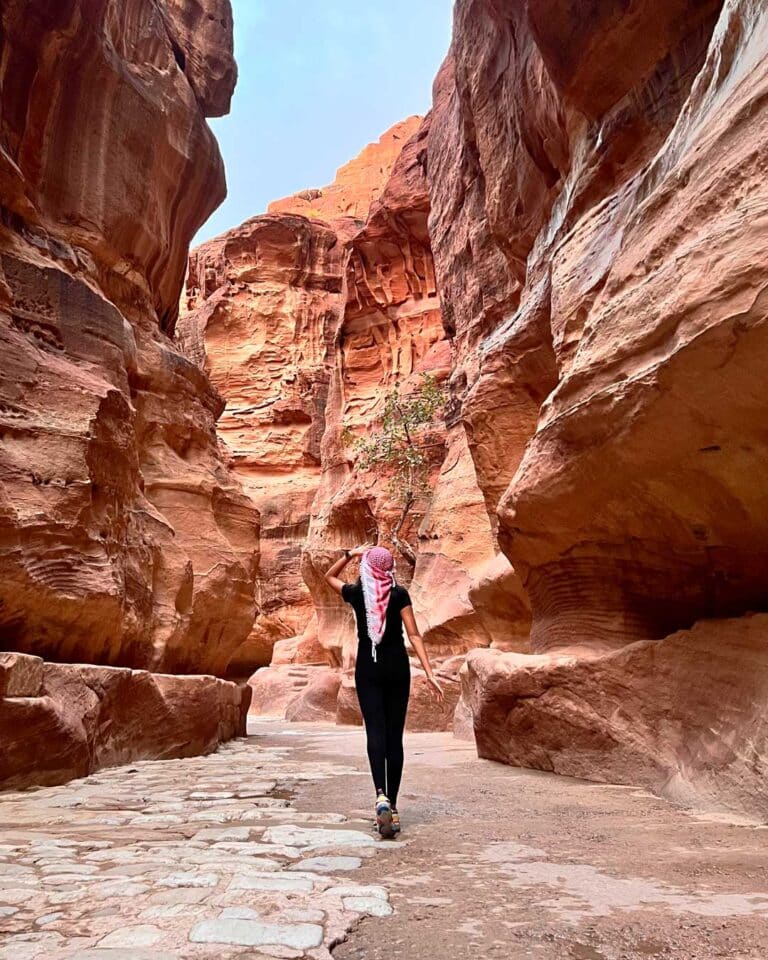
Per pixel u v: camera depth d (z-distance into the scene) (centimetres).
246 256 4694
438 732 1625
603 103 965
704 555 618
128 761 890
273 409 4384
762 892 295
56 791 648
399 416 2447
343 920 262
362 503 2566
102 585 889
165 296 1589
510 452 1331
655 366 520
